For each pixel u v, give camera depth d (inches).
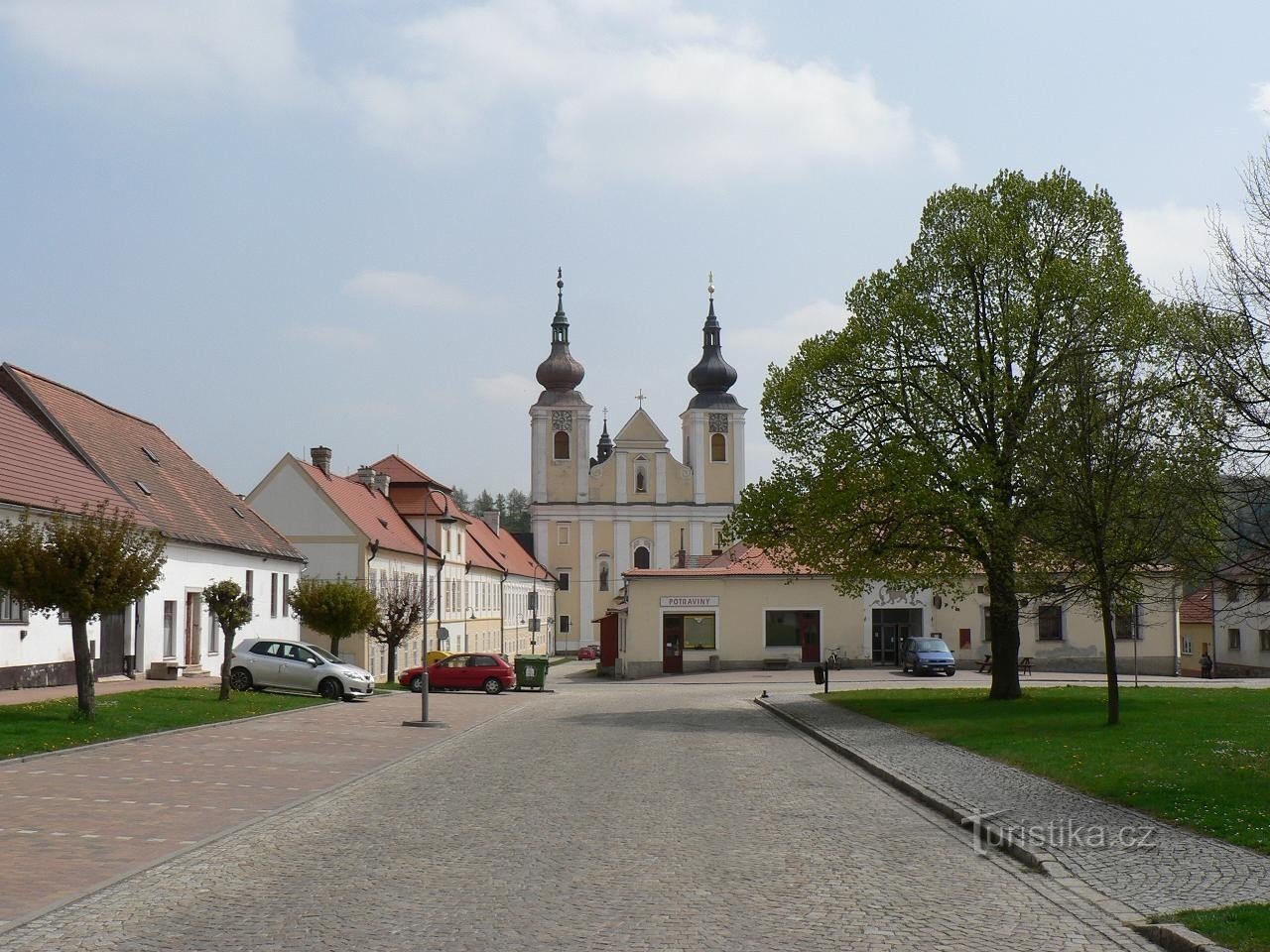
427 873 414.3
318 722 1109.1
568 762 804.6
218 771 719.7
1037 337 1266.0
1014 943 323.6
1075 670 2388.0
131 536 964.6
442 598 2871.6
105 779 661.9
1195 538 765.3
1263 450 693.3
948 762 780.0
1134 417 962.1
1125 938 329.7
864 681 2076.8
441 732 1046.4
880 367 1346.0
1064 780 661.3
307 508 2303.2
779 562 1444.4
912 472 1240.8
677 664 2458.2
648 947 313.3
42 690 1156.5
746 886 395.5
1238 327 706.2
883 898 379.6
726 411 4421.8
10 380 1471.5
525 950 309.1
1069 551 1028.5
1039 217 1330.0
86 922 343.6
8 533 941.2
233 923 340.5
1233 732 853.2
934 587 1341.0
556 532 4409.5
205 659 1665.8
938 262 1337.4
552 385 4525.1
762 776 728.3
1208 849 451.2
